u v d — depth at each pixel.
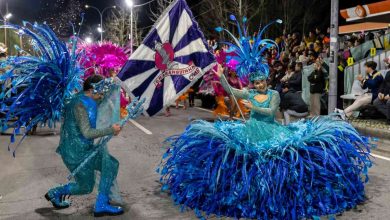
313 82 12.00
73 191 4.79
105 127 4.58
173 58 5.67
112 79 4.68
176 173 5.15
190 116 14.15
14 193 5.66
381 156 7.62
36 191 5.75
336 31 10.41
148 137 10.07
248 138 5.01
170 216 4.71
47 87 4.51
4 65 4.41
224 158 4.62
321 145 4.78
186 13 5.72
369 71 10.88
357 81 11.84
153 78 5.62
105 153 4.66
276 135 5.02
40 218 4.71
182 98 16.20
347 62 13.35
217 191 4.70
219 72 5.45
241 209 4.58
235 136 4.98
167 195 5.48
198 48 5.67
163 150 8.48
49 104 4.53
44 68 4.43
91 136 4.42
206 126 5.16
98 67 13.12
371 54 13.11
